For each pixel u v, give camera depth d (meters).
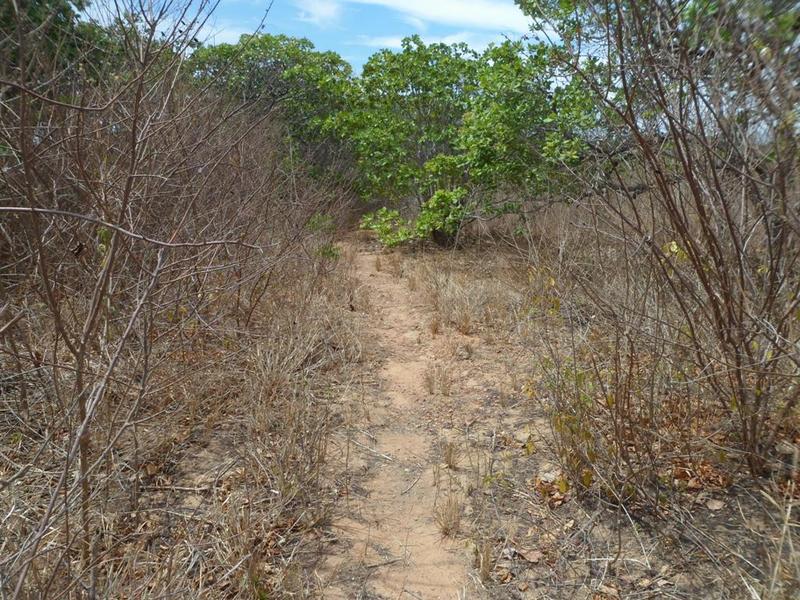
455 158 8.05
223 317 4.56
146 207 3.07
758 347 2.86
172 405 3.64
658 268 3.09
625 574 2.67
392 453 3.73
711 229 2.87
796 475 2.91
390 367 4.97
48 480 2.95
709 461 3.14
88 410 2.13
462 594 2.63
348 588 2.66
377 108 9.77
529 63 6.88
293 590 2.60
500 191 7.92
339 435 3.90
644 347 3.39
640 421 3.20
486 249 8.00
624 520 2.97
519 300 5.56
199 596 2.35
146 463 3.38
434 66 9.48
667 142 2.88
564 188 6.19
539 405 4.10
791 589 2.26
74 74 2.82
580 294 4.14
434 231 9.33
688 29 2.44
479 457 3.65
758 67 2.22
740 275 2.79
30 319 3.35
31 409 3.57
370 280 7.64
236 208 4.51
